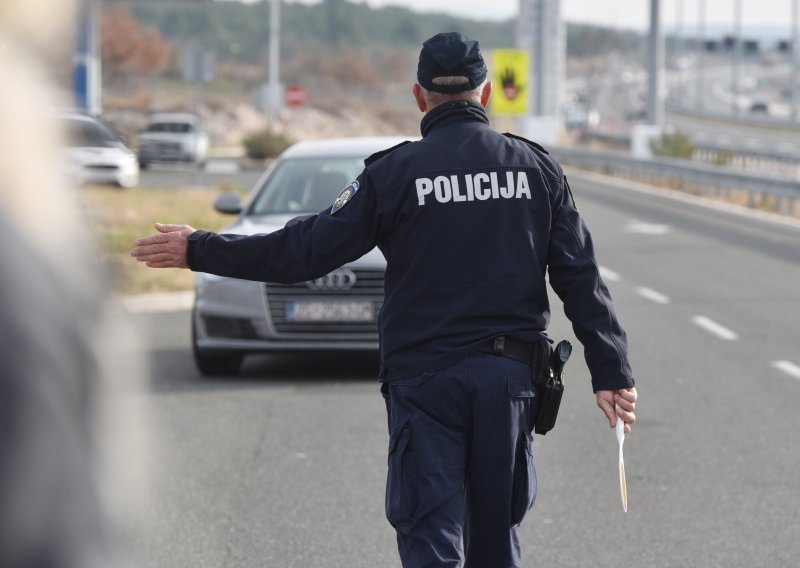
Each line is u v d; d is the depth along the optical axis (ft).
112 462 4.48
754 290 91.45
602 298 22.47
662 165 214.48
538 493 38.99
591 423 49.37
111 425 4.52
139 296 82.99
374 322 56.39
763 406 52.29
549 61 371.97
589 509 37.24
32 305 4.38
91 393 4.48
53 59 4.67
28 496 4.18
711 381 57.82
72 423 4.36
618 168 258.37
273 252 22.11
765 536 34.58
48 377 4.34
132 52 488.44
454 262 21.86
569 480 40.52
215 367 59.11
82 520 4.27
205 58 173.78
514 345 21.97
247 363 63.87
